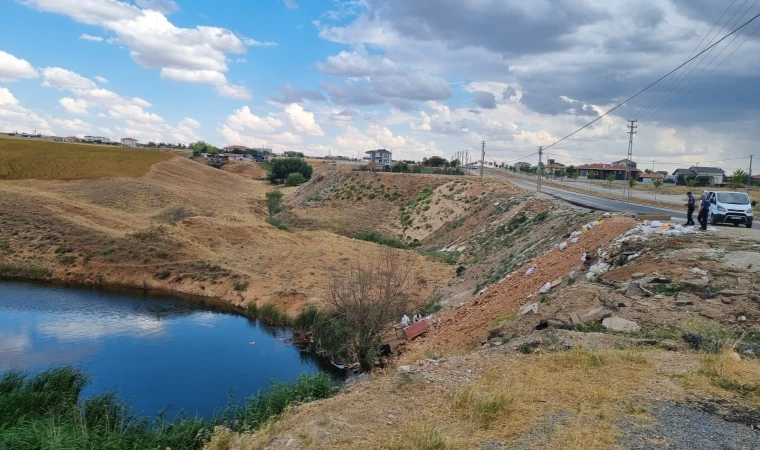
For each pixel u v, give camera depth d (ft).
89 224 153.28
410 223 194.29
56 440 35.29
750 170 241.35
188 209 191.93
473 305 71.26
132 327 91.66
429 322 73.61
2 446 34.71
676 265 48.11
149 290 120.67
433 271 118.62
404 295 77.82
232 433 33.78
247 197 292.20
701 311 37.78
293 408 32.14
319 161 644.69
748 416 22.99
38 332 86.12
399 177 246.47
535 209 130.62
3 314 95.86
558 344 33.42
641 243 56.90
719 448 20.16
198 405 59.57
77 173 244.22
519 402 24.41
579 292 44.75
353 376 67.87
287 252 142.82
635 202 163.02
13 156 254.27
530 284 64.59
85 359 74.49
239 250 143.13
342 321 78.59
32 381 53.01
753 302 38.19
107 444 37.65
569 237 78.89
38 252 135.03
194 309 105.50
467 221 167.32
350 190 247.09
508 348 34.22
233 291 115.44
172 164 329.52
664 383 26.61
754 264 47.29
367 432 22.30
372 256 133.90
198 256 134.21
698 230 66.39
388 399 25.85
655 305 39.73
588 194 205.05
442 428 22.24
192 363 74.23
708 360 29.14
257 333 90.33
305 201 259.19
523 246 99.66
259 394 48.70
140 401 60.49
